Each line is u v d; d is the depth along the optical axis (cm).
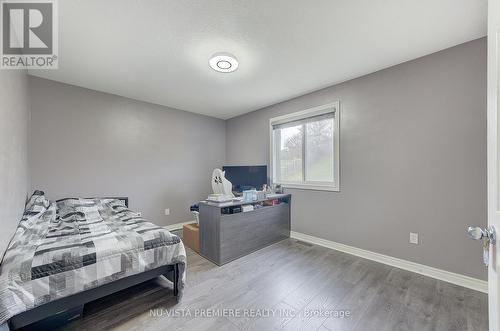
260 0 153
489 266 85
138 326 151
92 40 199
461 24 177
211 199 276
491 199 83
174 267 185
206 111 436
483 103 193
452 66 208
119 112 344
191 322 155
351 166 281
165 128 398
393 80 246
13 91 177
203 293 191
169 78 281
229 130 488
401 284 204
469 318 158
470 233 89
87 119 313
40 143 277
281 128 378
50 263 130
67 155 297
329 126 314
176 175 413
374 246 259
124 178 348
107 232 184
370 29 185
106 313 164
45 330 138
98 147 323
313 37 197
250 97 354
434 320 156
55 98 288
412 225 231
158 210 387
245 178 363
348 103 285
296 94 339
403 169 238
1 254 132
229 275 224
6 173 149
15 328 119
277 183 374
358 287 200
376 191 258
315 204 320
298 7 160
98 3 154
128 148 353
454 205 206
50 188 284
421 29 184
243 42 204
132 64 244
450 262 208
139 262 162
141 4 156
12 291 115
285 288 199
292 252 286
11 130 167
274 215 321
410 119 233
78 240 164
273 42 204
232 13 167
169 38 197
